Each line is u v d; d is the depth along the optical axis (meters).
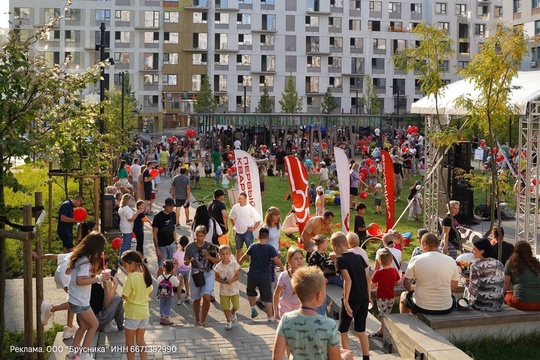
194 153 47.72
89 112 12.36
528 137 13.93
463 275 10.02
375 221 22.06
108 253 15.09
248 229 14.39
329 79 83.56
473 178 12.55
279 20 81.88
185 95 78.06
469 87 16.16
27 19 77.06
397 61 13.12
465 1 83.94
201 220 12.73
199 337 9.27
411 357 8.07
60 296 11.38
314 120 45.41
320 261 10.88
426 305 8.69
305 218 15.73
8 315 10.27
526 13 53.09
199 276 9.98
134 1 79.12
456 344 8.61
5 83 7.59
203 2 80.56
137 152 38.31
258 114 44.75
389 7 84.56
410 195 22.41
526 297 8.96
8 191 21.50
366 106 80.81
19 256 14.45
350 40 83.75
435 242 8.87
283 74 82.50
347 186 14.49
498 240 11.38
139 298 7.89
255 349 8.80
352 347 9.09
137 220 14.59
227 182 29.97
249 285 10.27
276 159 38.12
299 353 4.89
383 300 9.23
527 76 15.45
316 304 5.01
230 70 81.44
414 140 45.94
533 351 8.54
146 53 79.94
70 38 78.25
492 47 11.53
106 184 22.42
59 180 27.14
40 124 9.04
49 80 8.46
